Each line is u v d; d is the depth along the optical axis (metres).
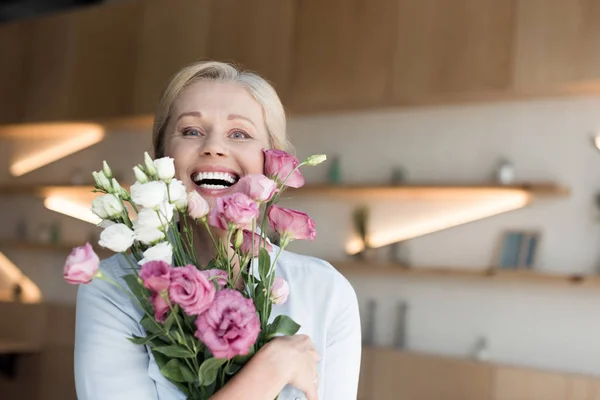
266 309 1.26
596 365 3.78
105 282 1.34
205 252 1.41
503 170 4.01
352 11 4.26
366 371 4.20
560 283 3.89
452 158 4.23
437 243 4.28
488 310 4.09
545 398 3.68
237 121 1.40
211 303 1.12
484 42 3.87
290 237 1.25
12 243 5.92
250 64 4.59
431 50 4.00
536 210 3.99
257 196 1.21
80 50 5.38
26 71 5.66
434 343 4.23
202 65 1.44
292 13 4.46
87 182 5.73
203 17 4.80
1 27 5.83
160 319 1.15
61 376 5.41
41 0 6.30
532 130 4.02
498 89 3.81
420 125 4.35
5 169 6.22
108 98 5.20
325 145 4.66
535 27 3.75
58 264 5.86
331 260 4.54
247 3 4.64
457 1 3.95
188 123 1.41
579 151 3.89
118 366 1.30
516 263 3.97
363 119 4.55
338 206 4.60
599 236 3.80
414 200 4.36
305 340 1.27
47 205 5.97
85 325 1.33
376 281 4.46
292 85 4.43
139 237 1.16
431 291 4.28
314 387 1.25
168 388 1.29
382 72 4.14
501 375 3.80
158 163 1.18
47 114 5.52
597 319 3.80
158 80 4.96
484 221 4.14
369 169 4.49
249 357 1.24
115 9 5.23
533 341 3.95
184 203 1.21
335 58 4.29
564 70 3.67
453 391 3.93
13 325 5.74
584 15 3.64
